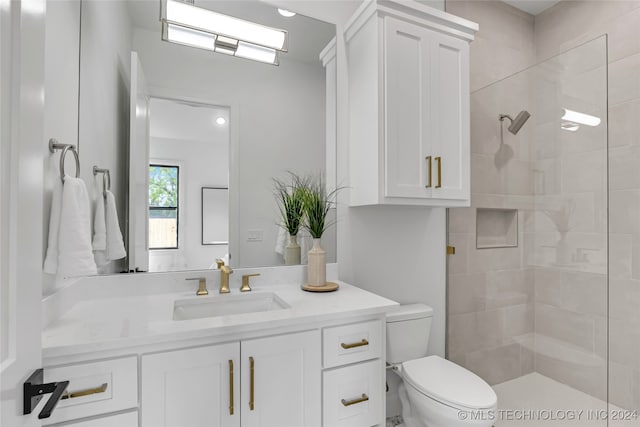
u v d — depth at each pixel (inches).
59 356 33.1
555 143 77.1
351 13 73.8
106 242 52.3
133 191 56.2
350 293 58.2
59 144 40.6
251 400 41.5
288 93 67.6
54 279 42.4
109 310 46.2
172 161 58.9
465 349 84.6
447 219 83.6
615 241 79.0
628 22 78.2
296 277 66.7
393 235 76.6
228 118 63.0
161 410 37.2
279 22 66.8
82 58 50.4
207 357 39.4
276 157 66.4
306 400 45.1
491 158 85.9
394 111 62.1
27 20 22.8
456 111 68.3
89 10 51.4
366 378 49.5
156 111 58.0
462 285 84.7
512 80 83.0
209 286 60.2
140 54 57.0
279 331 43.8
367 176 64.6
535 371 80.6
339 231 70.9
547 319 79.3
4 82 20.4
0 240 20.2
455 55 68.7
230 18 60.6
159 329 38.2
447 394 54.2
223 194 62.4
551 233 78.8
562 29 92.9
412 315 68.7
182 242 59.1
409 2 62.5
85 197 41.6
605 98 68.4
